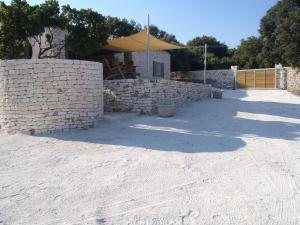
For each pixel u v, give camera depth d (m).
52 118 12.67
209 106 19.39
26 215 5.98
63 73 12.80
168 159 9.21
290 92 27.81
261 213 5.88
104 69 22.05
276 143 11.11
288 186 7.16
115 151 10.16
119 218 5.79
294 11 29.64
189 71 37.44
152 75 27.42
